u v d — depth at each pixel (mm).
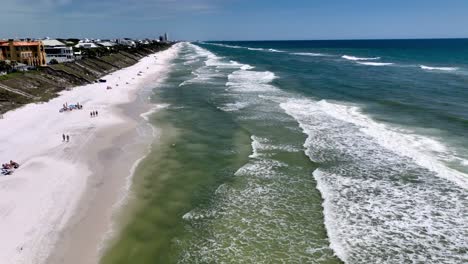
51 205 19922
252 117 38406
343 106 42469
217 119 37906
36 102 44938
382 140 29969
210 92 54312
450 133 31172
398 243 16922
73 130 33781
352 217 19047
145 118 38688
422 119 35750
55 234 17344
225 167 25438
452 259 15820
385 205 20094
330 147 28766
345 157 26703
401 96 47344
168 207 20188
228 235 17750
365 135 31438
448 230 17781
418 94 48562
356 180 23047
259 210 19938
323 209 19859
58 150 28297
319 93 51312
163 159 26797
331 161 26078
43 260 15539
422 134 31125
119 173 24312
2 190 21438
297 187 22422
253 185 22766
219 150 28672
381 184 22438
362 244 16906
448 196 20750
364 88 54469
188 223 18719
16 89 45438
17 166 24672
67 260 15617
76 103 45844
